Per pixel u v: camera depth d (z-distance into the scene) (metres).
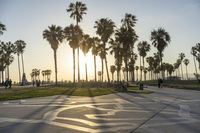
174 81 97.75
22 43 120.62
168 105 22.91
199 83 86.00
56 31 83.19
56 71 80.69
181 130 12.45
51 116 16.45
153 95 35.12
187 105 22.94
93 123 14.15
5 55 117.44
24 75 100.31
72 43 75.88
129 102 25.39
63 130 12.35
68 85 69.75
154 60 154.88
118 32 79.69
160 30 95.12
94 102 25.28
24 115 16.84
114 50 98.19
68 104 23.42
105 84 68.06
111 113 17.88
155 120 15.18
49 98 29.97
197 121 14.90
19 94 35.78
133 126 13.38
